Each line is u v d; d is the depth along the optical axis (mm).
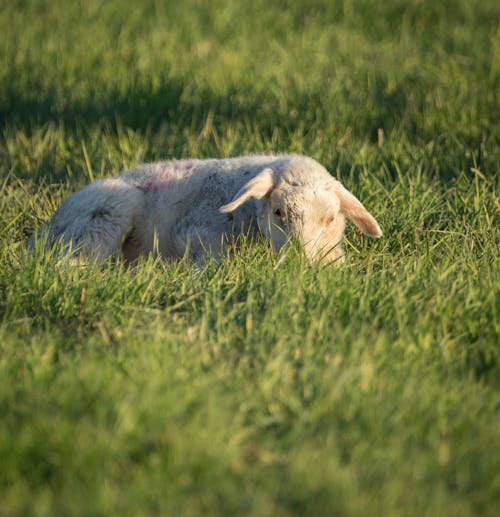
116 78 18781
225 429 6582
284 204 10391
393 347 8016
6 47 21031
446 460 6527
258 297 9008
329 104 16922
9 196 12688
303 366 7645
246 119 16250
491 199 12484
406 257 10883
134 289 9180
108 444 6301
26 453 6297
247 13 25312
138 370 7332
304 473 6145
